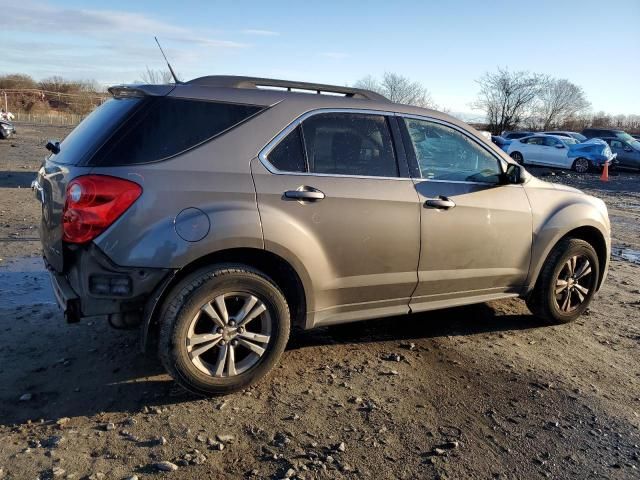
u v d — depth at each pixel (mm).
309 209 3631
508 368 4156
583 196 5125
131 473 2779
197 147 3404
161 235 3219
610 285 6520
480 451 3109
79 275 3238
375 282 3971
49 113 57719
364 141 3955
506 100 57094
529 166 27281
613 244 9094
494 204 4418
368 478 2836
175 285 3379
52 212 3428
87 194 3129
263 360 3615
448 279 4297
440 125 4324
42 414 3268
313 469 2873
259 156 3543
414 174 4117
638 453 3170
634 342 4789
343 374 3936
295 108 3732
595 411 3596
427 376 3967
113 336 4367
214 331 3451
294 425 3268
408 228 4008
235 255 3547
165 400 3477
